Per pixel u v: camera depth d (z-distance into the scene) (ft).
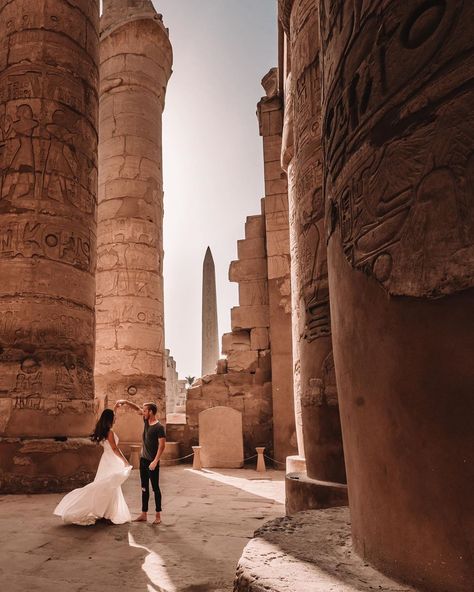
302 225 19.75
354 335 6.59
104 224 47.29
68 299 27.55
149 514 19.11
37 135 28.45
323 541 7.18
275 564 6.09
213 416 40.32
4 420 24.64
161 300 47.88
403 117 5.88
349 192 7.02
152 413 18.66
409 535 5.32
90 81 31.71
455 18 5.37
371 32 6.74
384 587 5.25
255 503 21.88
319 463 15.99
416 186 5.55
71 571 11.82
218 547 14.05
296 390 23.57
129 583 11.00
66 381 26.43
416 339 5.35
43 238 27.30
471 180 4.92
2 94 29.32
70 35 30.83
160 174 50.85
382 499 5.80
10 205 27.48
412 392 5.35
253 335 45.47
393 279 5.74
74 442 25.23
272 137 47.42
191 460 43.42
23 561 12.59
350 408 6.73
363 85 6.81
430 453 5.09
